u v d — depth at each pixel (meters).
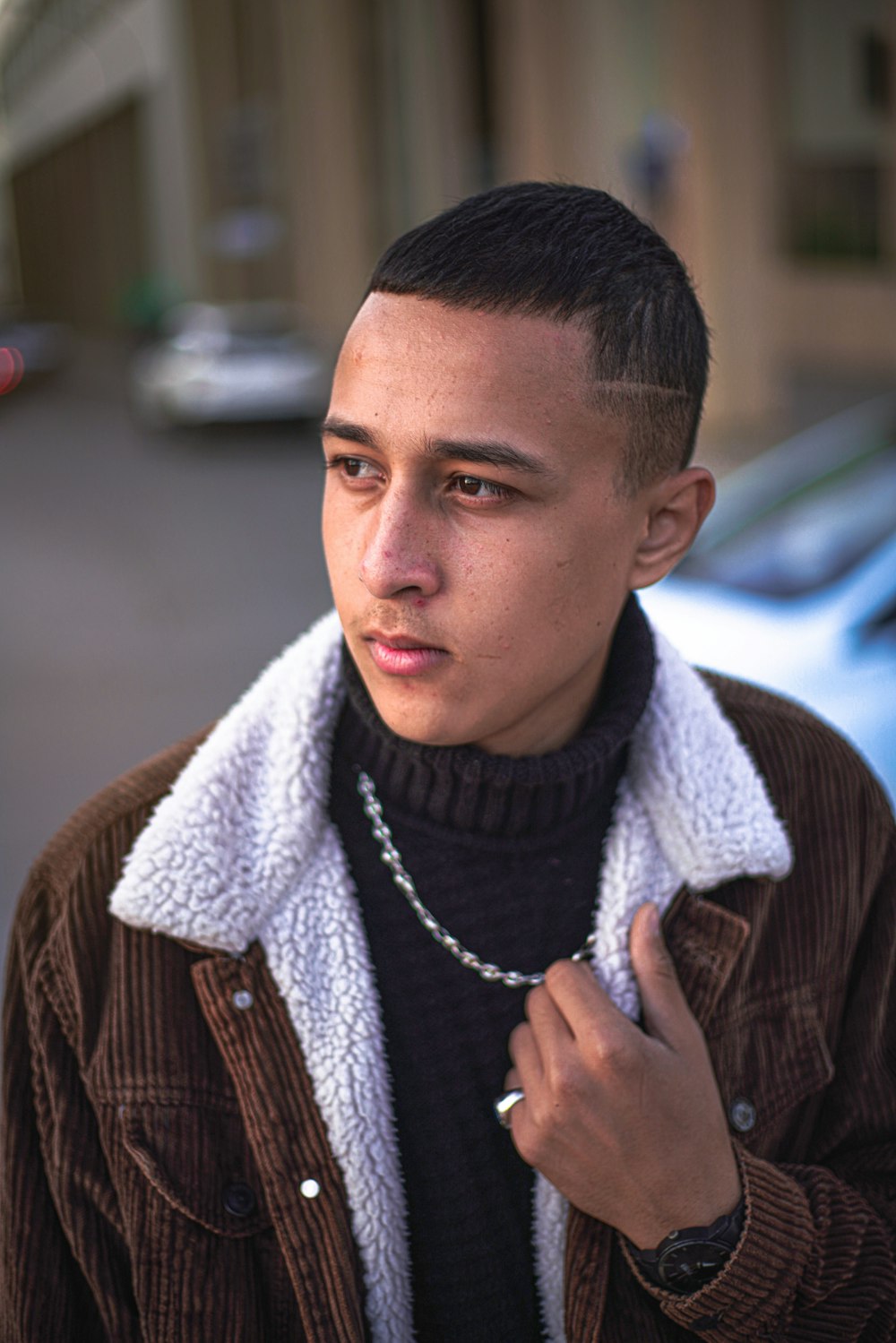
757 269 11.62
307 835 1.03
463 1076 1.04
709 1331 0.99
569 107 12.02
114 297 36.72
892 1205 1.12
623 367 0.89
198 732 1.14
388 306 0.87
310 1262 0.99
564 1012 0.97
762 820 1.08
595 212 0.91
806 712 1.25
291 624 7.57
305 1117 1.00
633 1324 1.05
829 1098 1.18
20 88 46.03
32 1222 1.03
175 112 26.08
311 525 10.20
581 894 1.07
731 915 1.07
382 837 1.04
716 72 10.81
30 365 21.06
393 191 19.73
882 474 4.58
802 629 3.79
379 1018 1.02
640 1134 0.95
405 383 0.86
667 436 0.95
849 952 1.17
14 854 4.56
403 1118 1.03
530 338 0.86
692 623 3.98
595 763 1.01
